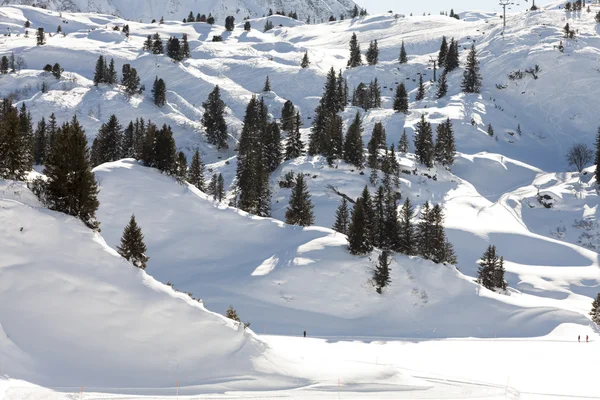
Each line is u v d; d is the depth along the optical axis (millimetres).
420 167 128750
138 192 90125
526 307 75875
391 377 40531
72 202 43438
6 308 34250
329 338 64438
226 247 86875
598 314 74688
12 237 37906
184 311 38812
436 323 73562
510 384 43281
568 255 102000
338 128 124438
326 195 115375
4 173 46844
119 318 36906
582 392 41438
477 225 110250
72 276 37719
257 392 34656
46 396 28328
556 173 137500
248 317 70312
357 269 78250
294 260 79375
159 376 34375
